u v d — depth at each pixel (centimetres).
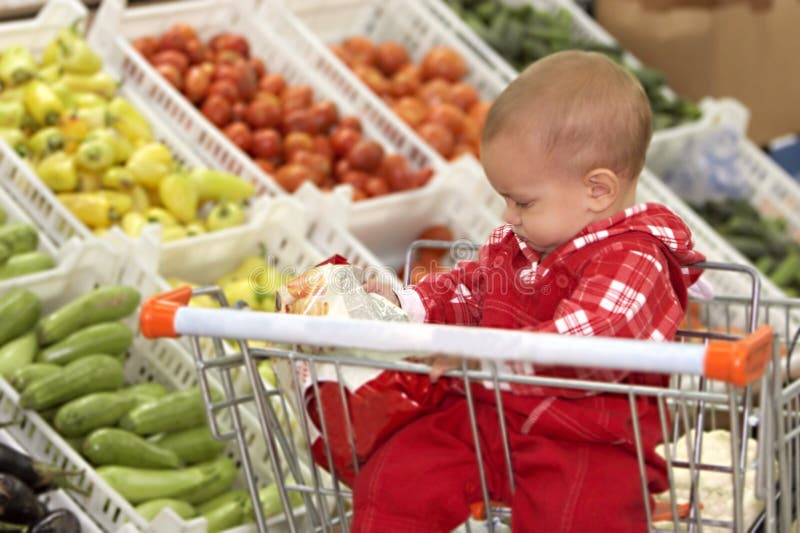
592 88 192
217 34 452
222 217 372
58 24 409
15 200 351
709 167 475
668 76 534
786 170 650
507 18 522
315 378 191
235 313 182
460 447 192
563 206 195
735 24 520
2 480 253
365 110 439
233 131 416
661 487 194
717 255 420
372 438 195
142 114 401
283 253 365
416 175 414
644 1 534
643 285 189
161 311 186
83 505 277
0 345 307
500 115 194
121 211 369
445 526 192
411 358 195
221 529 286
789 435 180
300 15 475
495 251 219
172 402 299
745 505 233
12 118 374
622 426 186
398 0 491
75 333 308
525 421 189
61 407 294
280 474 199
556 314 191
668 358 160
